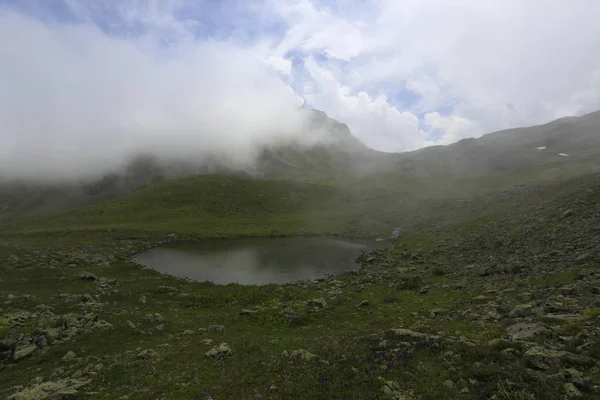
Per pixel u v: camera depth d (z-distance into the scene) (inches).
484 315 847.7
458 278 1439.5
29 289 1482.5
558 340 566.6
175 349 839.1
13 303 1250.6
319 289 1622.8
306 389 557.9
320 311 1179.3
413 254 2245.3
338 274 2190.0
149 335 982.4
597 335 542.3
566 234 1494.8
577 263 1125.1
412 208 5270.7
